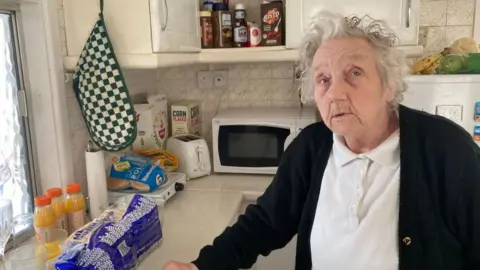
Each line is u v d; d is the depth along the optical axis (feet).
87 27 4.97
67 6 4.96
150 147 6.55
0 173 4.56
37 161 4.93
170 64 5.32
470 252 3.15
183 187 5.99
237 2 7.18
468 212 3.07
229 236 3.76
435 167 3.15
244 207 6.08
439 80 5.73
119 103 4.90
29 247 4.05
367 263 3.27
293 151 3.81
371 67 3.09
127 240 3.67
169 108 7.38
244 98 7.61
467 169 3.05
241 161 6.69
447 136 3.18
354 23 3.22
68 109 5.06
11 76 4.68
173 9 5.34
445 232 3.13
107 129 4.98
